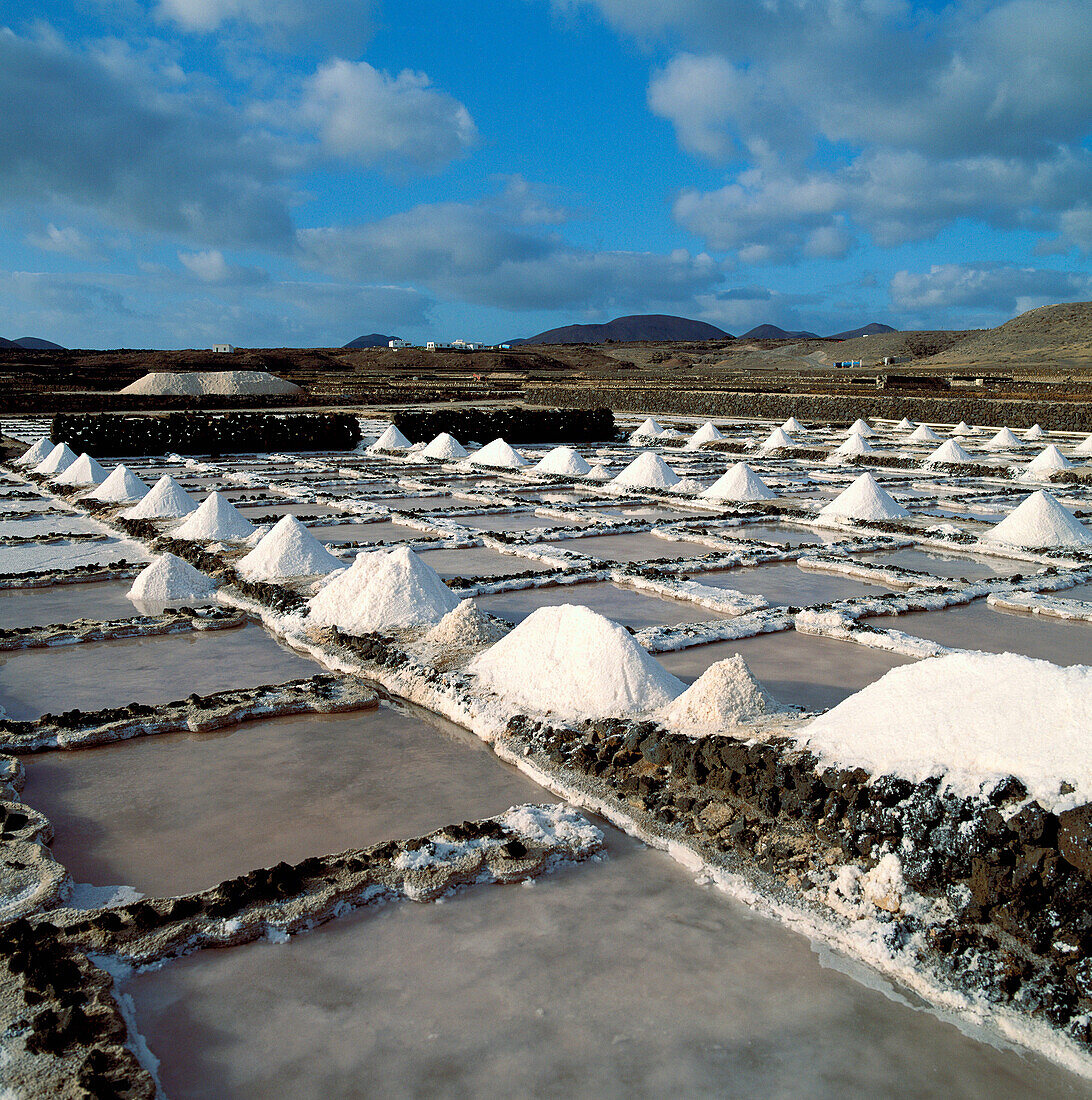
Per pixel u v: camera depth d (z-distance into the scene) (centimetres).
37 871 414
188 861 438
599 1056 309
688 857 441
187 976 354
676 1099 290
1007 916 356
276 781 527
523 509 1592
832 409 3816
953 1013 334
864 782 424
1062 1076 302
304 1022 327
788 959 366
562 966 360
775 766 457
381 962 363
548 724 576
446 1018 329
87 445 2297
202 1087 295
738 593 958
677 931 385
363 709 649
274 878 404
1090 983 327
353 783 527
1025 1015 329
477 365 10481
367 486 1889
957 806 385
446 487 1855
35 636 786
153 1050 312
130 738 586
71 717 594
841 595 988
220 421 2475
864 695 482
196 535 1214
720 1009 335
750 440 2942
